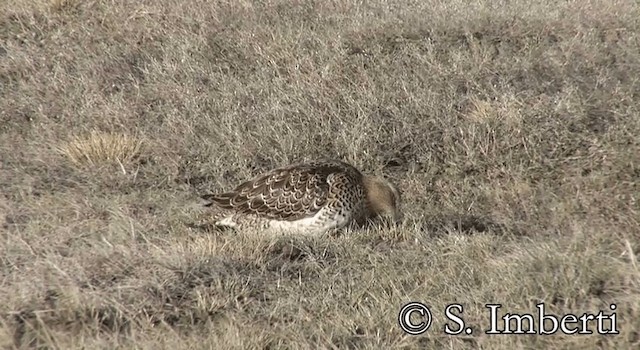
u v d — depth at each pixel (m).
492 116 22.03
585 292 14.15
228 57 26.03
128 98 24.47
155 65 25.45
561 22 26.81
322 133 22.05
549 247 15.55
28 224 17.73
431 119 22.22
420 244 17.11
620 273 14.51
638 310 13.37
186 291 14.95
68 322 13.85
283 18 28.08
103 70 25.58
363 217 17.91
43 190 20.02
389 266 15.91
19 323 13.77
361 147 21.61
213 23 27.48
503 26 26.66
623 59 24.94
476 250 16.36
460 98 23.38
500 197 19.52
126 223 17.73
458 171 20.75
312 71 24.38
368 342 13.57
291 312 14.48
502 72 24.38
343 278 15.66
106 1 29.25
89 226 17.91
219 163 21.28
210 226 18.20
